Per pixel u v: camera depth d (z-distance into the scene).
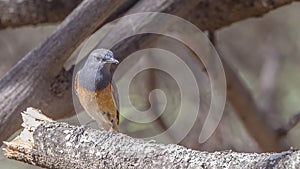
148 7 9.45
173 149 5.66
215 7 10.50
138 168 5.70
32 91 8.72
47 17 11.11
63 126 6.21
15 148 6.31
